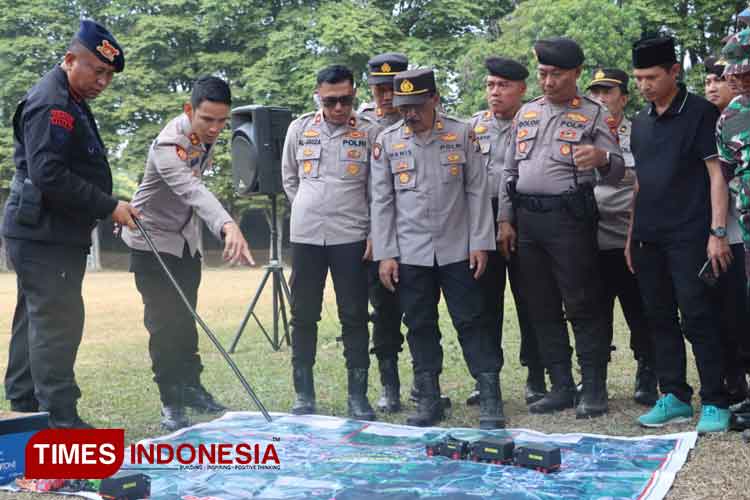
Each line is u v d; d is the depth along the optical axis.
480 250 4.88
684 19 22.75
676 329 4.76
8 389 4.47
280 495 3.54
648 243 4.70
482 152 5.49
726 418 4.50
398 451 4.22
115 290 16.25
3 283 19.47
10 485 3.76
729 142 4.20
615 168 4.84
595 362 5.01
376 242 4.99
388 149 5.00
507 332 8.62
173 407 5.09
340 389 6.07
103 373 6.83
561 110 4.96
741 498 3.41
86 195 4.21
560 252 4.93
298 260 5.20
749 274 4.24
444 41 27.50
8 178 28.77
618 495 3.47
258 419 4.97
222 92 4.91
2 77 28.39
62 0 29.75
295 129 5.30
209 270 25.20
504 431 4.57
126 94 28.11
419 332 5.01
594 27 20.11
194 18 29.48
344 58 26.25
